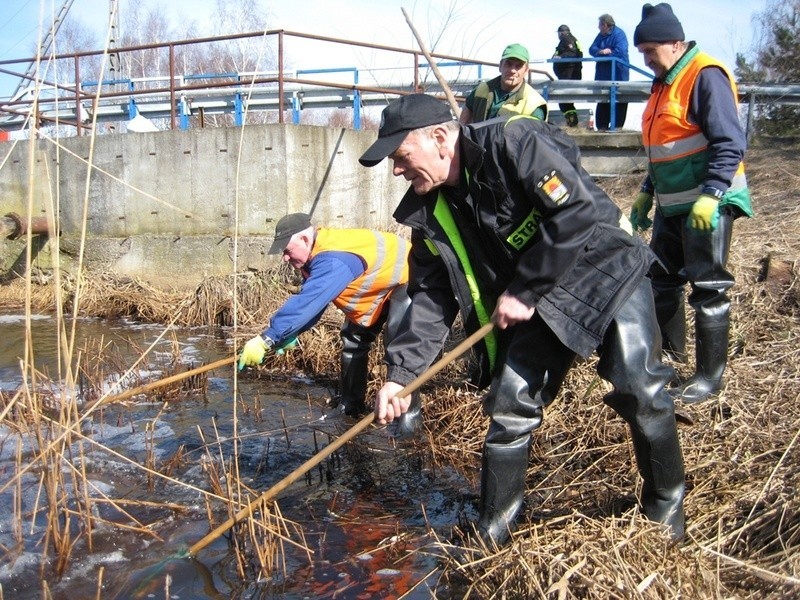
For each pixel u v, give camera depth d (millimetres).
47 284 10039
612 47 10953
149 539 3418
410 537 3414
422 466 4262
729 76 3916
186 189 9148
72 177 9844
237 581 3072
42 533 3430
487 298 2941
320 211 9008
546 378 2914
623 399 2795
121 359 6324
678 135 4051
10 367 6414
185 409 5320
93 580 3092
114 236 9664
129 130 10312
